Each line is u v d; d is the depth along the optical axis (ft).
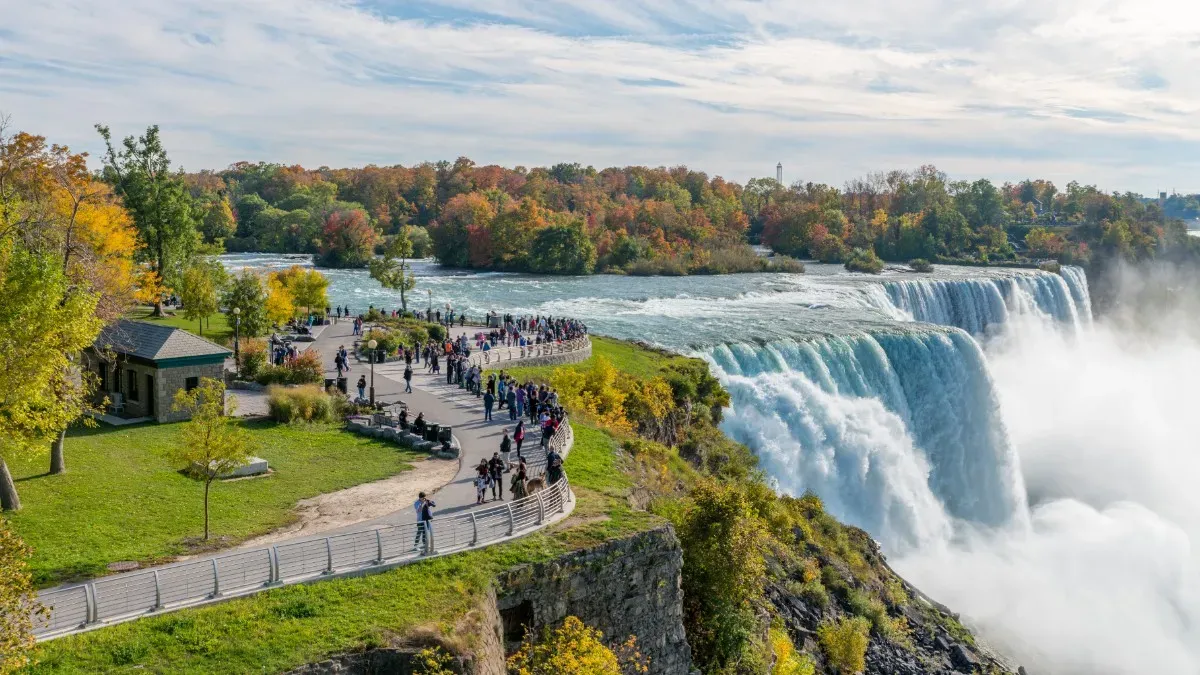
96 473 105.91
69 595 72.69
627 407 163.22
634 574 88.48
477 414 142.61
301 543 77.46
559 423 127.54
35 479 102.37
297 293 244.63
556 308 313.12
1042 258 550.77
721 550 99.71
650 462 134.00
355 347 204.85
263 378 160.56
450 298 345.92
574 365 187.42
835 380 220.43
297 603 72.13
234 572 77.82
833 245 557.74
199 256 260.42
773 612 115.14
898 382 231.09
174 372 131.34
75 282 118.73
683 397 181.47
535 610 81.35
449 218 539.29
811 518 151.33
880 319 272.51
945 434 232.12
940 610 149.59
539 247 471.62
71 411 95.50
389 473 110.93
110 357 127.65
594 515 95.55
